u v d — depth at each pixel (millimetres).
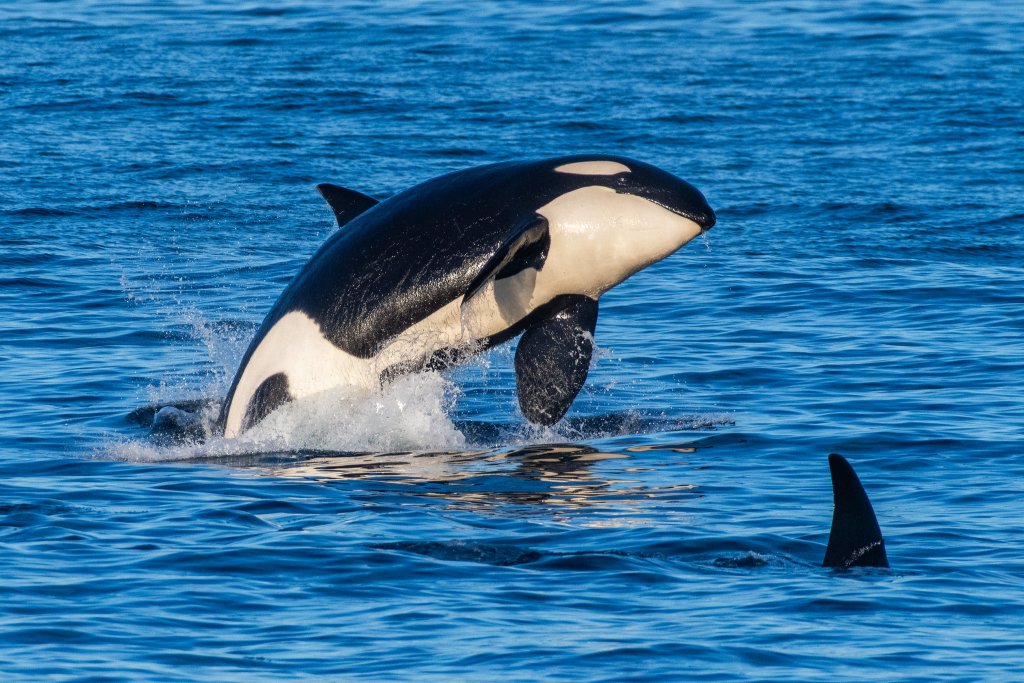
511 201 57562
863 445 56125
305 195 107875
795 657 35250
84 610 37938
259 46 164250
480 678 34125
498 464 54625
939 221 103000
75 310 81125
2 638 35938
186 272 89562
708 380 68062
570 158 58938
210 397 64938
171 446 57125
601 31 175125
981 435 57031
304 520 46344
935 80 150250
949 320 79188
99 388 66562
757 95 142500
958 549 43312
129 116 131375
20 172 112625
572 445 57594
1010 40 171125
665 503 48750
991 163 119000
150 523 45656
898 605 38656
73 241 95688
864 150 122875
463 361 60125
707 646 35906
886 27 178750
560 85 145500
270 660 35094
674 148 121562
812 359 71438
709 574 41281
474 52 162000
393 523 46094
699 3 194375
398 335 57844
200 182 110750
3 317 79438
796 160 119188
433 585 40312
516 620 37750
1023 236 99562
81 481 51125
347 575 40969
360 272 57906
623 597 39406
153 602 38625
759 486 50812
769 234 99938
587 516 47125
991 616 37906
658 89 144000
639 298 85688
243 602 38844
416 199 58812
